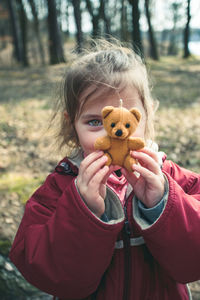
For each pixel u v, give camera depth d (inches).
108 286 49.1
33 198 55.2
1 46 1130.0
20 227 52.7
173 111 274.2
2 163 173.8
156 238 42.8
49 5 588.1
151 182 42.4
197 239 43.2
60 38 613.0
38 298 85.6
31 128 230.2
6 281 88.4
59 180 54.3
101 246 42.4
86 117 47.8
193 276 45.9
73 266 43.1
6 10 872.3
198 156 172.1
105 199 48.2
